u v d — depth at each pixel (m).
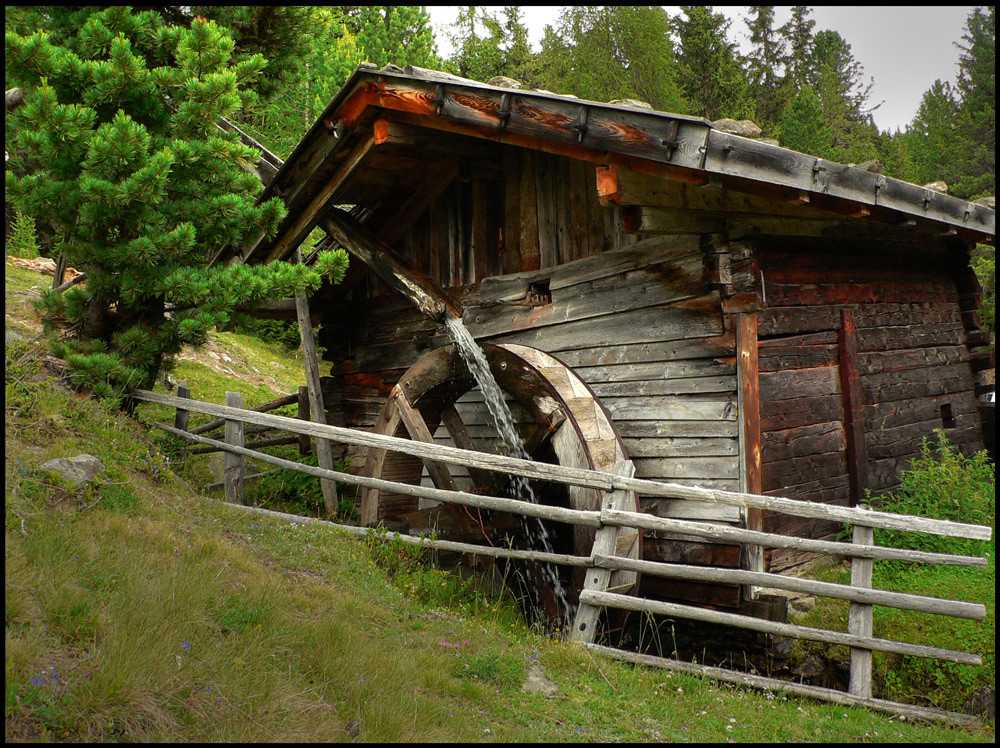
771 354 6.20
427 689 3.88
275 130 14.98
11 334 7.24
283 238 8.33
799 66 38.47
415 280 7.60
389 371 9.11
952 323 8.83
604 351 6.66
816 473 6.45
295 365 16.02
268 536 5.66
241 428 7.04
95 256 6.64
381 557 5.87
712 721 3.97
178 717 3.03
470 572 6.78
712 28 29.73
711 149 4.52
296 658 3.75
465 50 27.09
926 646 4.19
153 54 7.73
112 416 6.53
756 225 6.09
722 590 5.68
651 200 5.27
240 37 9.41
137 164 6.21
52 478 4.72
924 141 39.53
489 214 7.83
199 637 3.57
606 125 4.95
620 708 4.07
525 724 3.75
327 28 10.48
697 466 5.96
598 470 5.89
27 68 6.10
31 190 6.23
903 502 6.63
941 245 8.87
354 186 8.04
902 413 7.61
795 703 4.32
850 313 7.05
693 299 6.04
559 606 6.26
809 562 6.40
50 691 2.86
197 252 7.21
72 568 3.72
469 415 8.64
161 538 4.65
